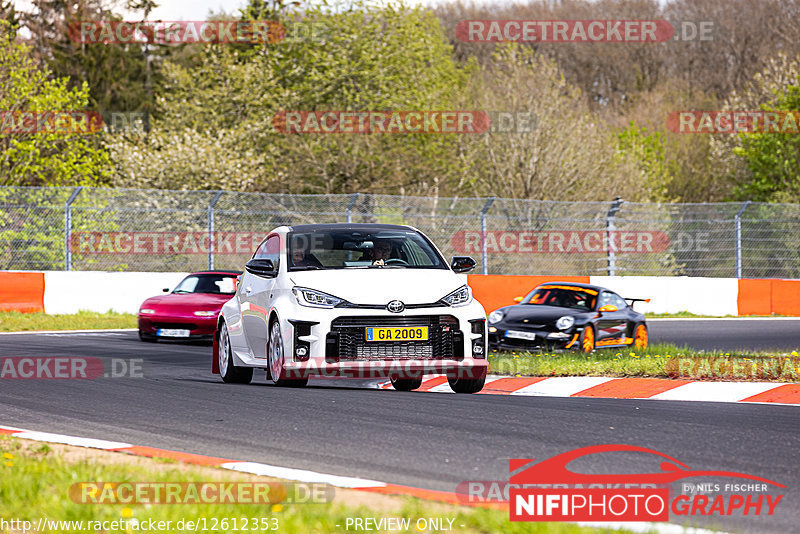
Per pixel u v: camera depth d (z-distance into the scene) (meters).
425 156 139.12
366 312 38.16
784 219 102.06
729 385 40.91
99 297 87.75
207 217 92.88
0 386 42.22
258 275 41.75
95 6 192.75
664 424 32.25
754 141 144.75
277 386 41.50
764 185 143.38
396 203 97.75
